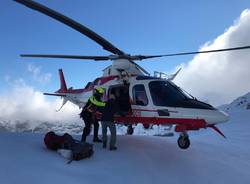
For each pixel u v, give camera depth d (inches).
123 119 423.2
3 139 334.0
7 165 257.3
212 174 355.3
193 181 327.3
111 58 411.2
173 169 346.3
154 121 390.9
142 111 396.8
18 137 366.0
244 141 649.6
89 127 390.0
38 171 260.4
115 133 377.7
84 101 507.2
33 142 353.1
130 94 408.8
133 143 429.7
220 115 353.1
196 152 430.0
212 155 435.2
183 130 363.3
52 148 329.4
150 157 372.5
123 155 359.6
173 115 370.9
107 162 326.3
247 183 346.3
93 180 273.3
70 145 321.7
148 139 472.1
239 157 456.4
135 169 323.0
